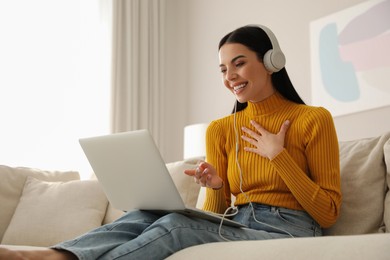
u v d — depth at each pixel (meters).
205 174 1.54
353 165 1.66
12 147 3.14
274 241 1.05
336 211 1.44
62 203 2.39
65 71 3.43
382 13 2.62
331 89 2.82
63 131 3.36
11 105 3.17
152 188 1.29
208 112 3.66
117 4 3.70
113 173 1.37
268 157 1.47
